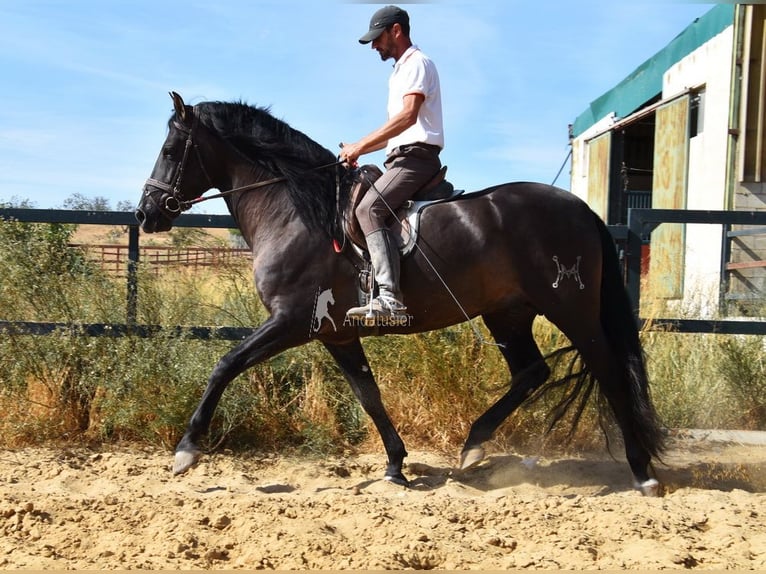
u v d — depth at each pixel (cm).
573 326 441
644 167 1603
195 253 591
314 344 565
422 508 392
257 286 447
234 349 439
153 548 328
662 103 1150
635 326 449
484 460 516
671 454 529
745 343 611
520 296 452
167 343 535
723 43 959
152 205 466
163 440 522
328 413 550
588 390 466
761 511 397
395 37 443
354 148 430
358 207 430
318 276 439
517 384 477
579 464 514
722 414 579
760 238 908
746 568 315
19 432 514
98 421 530
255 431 537
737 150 915
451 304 445
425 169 439
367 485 461
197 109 474
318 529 351
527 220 437
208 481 458
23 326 538
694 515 382
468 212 438
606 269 452
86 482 446
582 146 1645
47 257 553
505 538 346
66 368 534
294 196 444
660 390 564
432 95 438
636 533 352
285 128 463
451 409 550
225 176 472
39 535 343
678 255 962
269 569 309
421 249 435
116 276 569
